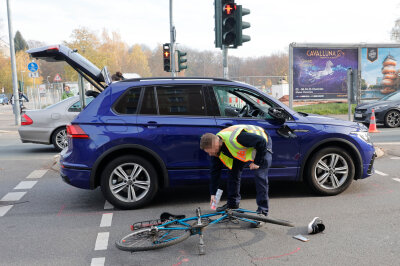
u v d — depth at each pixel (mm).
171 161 4918
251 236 3971
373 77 20578
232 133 3922
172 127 4891
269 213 4707
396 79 20719
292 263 3322
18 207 5266
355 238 3852
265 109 5184
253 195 5578
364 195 5418
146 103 4977
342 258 3398
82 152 4824
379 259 3363
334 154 5285
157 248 3537
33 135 9602
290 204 5062
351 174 5359
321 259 3387
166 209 5016
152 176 4957
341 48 20203
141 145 4852
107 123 4859
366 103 14906
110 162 4867
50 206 5285
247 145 3891
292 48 19891
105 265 3379
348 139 5273
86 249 3756
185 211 4910
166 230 3713
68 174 4883
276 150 5074
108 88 5027
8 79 70375
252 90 5156
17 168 8070
